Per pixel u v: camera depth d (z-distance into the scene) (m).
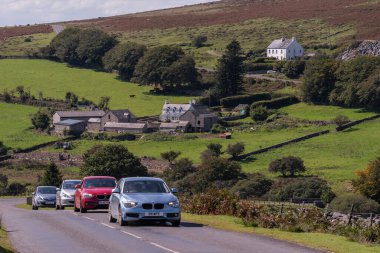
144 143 165.38
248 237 28.38
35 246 26.09
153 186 34.09
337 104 192.88
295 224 33.03
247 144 153.62
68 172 132.50
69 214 42.84
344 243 26.75
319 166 129.38
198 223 35.00
